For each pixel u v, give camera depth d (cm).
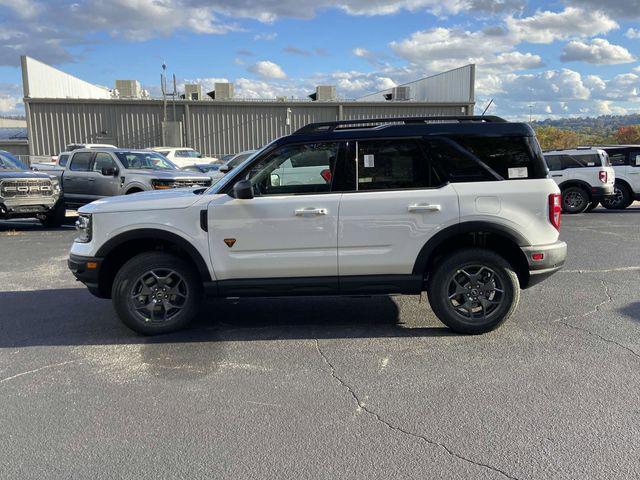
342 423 340
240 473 288
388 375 412
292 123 3095
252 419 346
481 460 296
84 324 551
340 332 516
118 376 418
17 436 329
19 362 449
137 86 3247
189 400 375
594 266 799
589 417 342
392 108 3122
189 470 292
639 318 545
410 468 290
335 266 488
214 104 3008
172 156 2278
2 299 652
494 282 489
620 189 1619
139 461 301
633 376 403
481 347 468
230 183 497
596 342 476
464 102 3088
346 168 486
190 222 488
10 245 1059
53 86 3052
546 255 480
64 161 1670
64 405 369
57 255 947
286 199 482
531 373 411
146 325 506
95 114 2909
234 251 489
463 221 476
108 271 516
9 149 3088
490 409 354
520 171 482
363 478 282
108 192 1324
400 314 570
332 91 3219
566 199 1530
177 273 502
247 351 468
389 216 478
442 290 489
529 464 292
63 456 307
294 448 311
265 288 495
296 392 385
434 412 352
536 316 554
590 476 280
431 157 483
